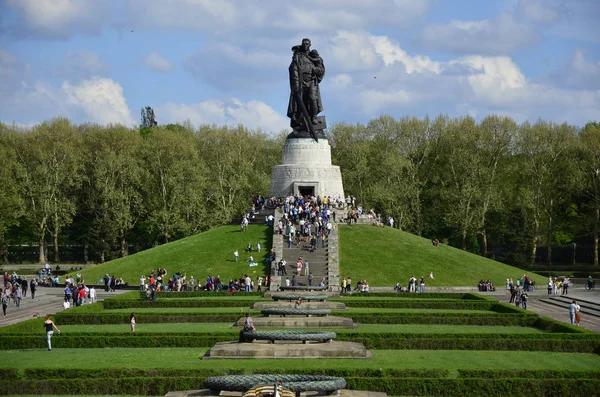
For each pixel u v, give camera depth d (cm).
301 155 14862
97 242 16212
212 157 18138
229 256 12606
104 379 5162
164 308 9444
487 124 17025
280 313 7581
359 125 18812
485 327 8006
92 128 17750
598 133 16412
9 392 5156
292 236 12675
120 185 16962
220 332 6881
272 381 4522
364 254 12706
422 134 18150
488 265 13325
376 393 4666
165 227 16112
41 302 10619
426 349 6644
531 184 17062
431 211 17150
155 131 17850
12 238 17775
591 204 16575
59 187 16875
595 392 5138
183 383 5119
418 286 11688
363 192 17650
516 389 5138
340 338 6662
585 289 13012
